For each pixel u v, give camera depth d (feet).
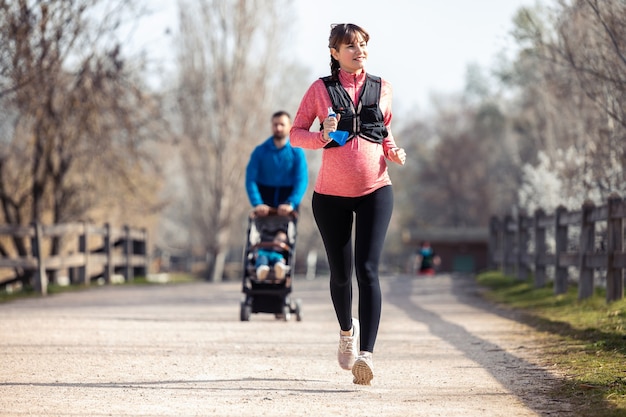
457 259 173.68
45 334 36.50
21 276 86.58
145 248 100.73
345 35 22.61
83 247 80.28
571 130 66.49
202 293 73.15
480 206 279.69
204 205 164.96
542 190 71.61
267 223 43.19
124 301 61.72
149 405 21.06
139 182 105.09
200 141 161.48
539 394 22.82
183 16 159.74
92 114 83.41
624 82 42.34
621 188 52.44
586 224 46.65
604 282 52.65
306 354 30.83
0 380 24.45
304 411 20.51
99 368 26.91
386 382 24.89
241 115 163.22
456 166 286.87
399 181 314.96
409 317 46.62
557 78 60.70
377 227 22.59
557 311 44.70
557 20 48.44
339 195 22.67
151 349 31.76
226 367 27.48
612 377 24.25
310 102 22.99
